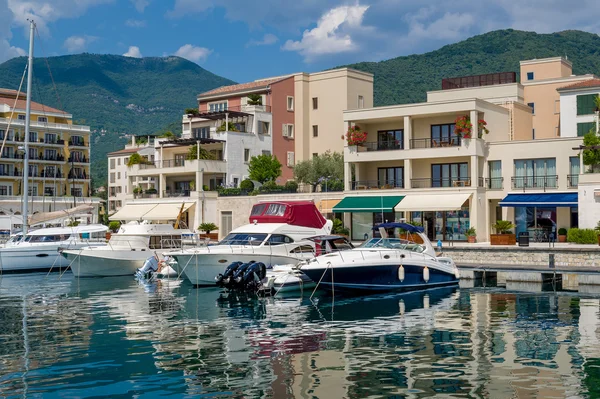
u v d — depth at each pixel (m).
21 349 18.84
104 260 39.75
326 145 71.00
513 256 38.22
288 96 72.19
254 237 34.72
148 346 19.17
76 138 101.19
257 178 64.19
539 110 65.31
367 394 14.24
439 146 52.19
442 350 18.25
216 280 32.25
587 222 43.22
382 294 30.42
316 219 37.09
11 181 92.56
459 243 48.12
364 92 72.38
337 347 18.80
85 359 17.61
